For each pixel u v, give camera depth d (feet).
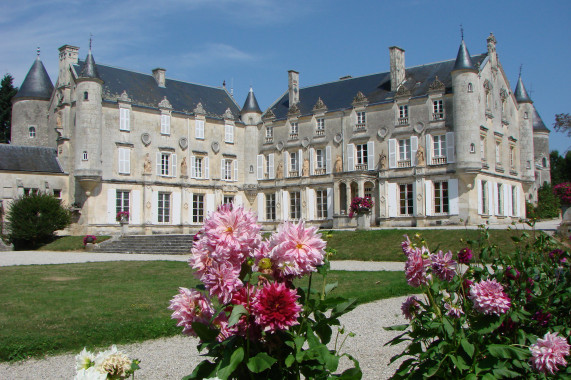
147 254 120.47
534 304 20.92
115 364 15.30
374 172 159.94
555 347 17.24
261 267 15.72
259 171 189.57
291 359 15.42
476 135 142.20
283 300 14.51
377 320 41.22
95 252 129.90
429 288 20.26
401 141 157.28
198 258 15.75
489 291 17.98
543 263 24.86
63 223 146.92
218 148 183.93
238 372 15.96
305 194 175.22
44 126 186.70
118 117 161.79
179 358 31.76
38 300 49.88
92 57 158.61
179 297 16.14
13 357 31.91
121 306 46.52
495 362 17.89
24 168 157.79
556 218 203.92
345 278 64.54
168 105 172.96
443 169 146.72
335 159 169.89
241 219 15.53
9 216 144.25
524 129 176.14
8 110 233.14
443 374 18.31
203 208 180.14
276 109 193.26
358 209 119.75
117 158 160.86
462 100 143.13
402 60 166.40
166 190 170.19
